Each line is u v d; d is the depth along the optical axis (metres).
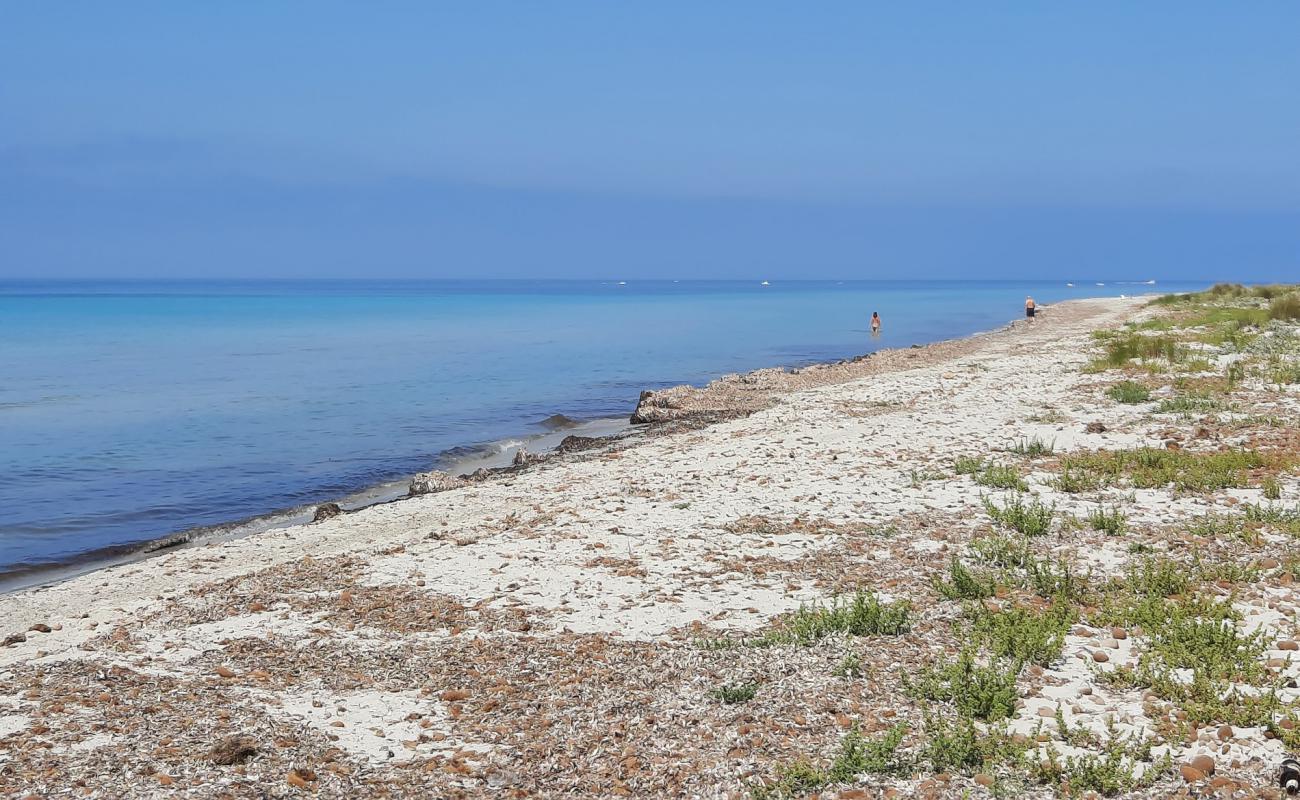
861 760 7.30
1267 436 19.72
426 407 40.06
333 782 7.24
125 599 14.20
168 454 29.64
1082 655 9.41
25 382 48.19
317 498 24.03
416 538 16.08
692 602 11.62
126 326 97.12
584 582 12.61
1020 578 11.86
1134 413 23.89
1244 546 12.76
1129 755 7.33
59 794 6.88
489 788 7.23
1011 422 24.02
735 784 7.18
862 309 137.25
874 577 12.33
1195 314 60.94
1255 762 7.16
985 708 8.18
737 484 18.59
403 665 9.87
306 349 69.38
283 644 10.62
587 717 8.42
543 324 101.62
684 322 104.75
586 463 23.91
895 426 24.80
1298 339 37.50
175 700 8.84
